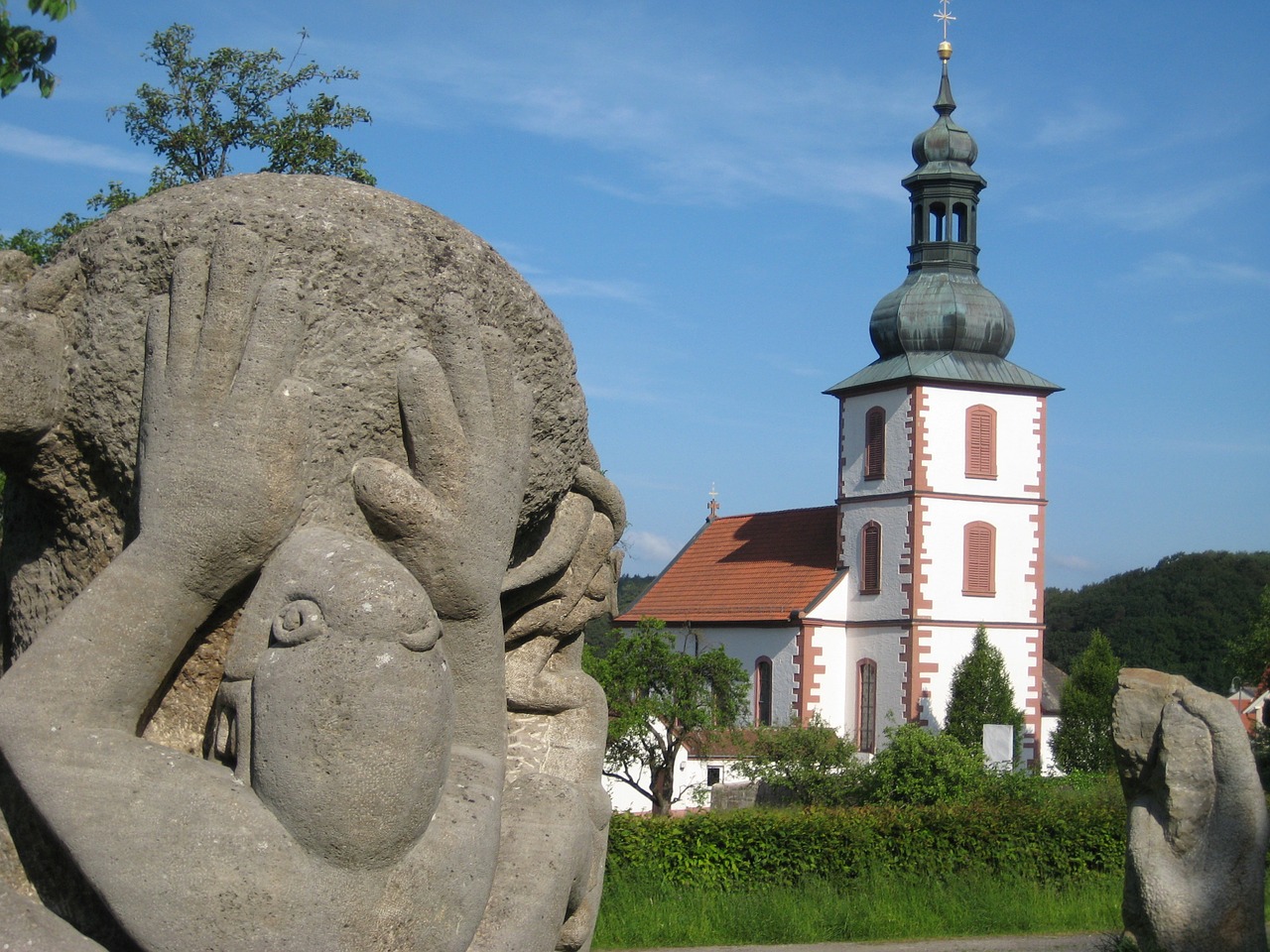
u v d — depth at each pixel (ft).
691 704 92.53
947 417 148.66
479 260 12.04
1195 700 26.81
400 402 11.39
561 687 16.21
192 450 10.57
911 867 56.80
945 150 159.12
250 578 10.82
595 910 14.76
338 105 55.72
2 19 24.21
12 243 47.57
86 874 9.61
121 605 10.35
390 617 10.02
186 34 54.29
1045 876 57.88
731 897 52.44
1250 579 211.61
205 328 10.74
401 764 9.89
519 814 12.51
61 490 11.71
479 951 11.33
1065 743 138.51
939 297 152.56
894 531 148.56
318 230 11.19
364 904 9.94
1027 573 149.59
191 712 11.24
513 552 14.37
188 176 54.19
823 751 95.96
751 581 162.09
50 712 9.98
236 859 9.59
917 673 145.59
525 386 12.16
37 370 11.16
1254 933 25.99
